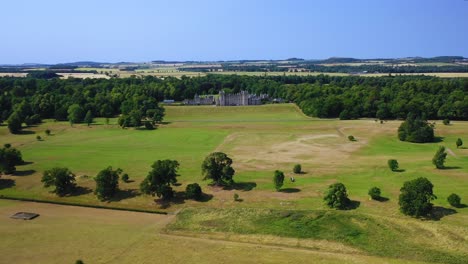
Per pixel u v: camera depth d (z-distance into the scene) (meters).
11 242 60.59
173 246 58.38
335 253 55.56
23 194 84.12
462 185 77.69
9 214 72.94
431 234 58.38
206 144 128.75
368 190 77.06
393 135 131.88
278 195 77.19
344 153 110.12
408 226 60.97
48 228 66.06
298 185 82.44
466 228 59.25
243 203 74.44
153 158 109.00
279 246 58.31
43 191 85.19
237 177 89.25
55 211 74.69
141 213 73.12
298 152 112.56
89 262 53.72
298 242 59.28
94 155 113.81
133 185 85.81
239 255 55.00
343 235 60.03
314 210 68.50
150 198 78.81
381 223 62.16
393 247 56.16
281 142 127.44
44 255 56.06
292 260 53.28
